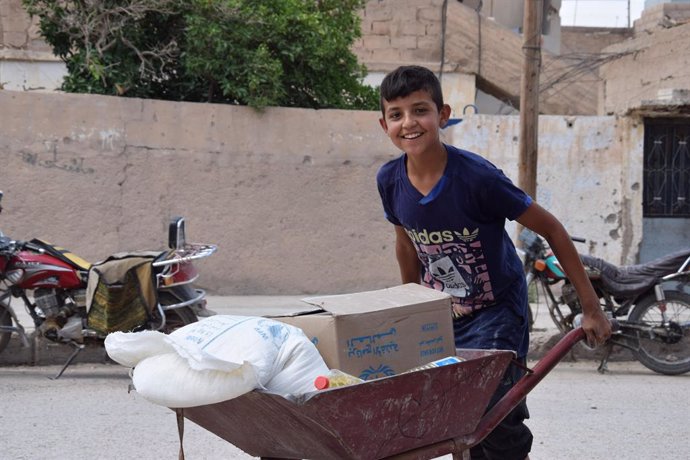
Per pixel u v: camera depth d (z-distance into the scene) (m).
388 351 2.84
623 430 5.39
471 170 3.14
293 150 10.41
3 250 6.38
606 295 6.90
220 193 10.27
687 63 11.79
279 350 2.60
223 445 5.01
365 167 10.53
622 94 13.02
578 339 3.18
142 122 10.03
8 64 13.07
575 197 10.80
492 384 2.83
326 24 10.76
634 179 10.75
